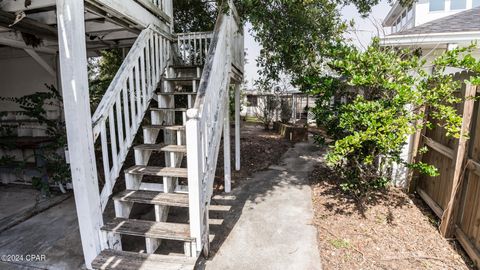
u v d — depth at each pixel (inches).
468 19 175.6
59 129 156.2
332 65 135.1
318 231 117.1
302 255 100.6
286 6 150.9
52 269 95.6
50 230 122.9
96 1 93.0
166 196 101.4
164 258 87.0
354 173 145.1
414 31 162.9
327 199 151.0
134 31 138.9
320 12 184.5
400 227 118.3
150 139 125.1
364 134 114.5
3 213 140.5
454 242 106.0
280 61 218.4
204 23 253.9
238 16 158.7
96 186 91.0
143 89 121.3
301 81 151.5
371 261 95.5
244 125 544.1
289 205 145.5
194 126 82.0
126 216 104.7
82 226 89.0
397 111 121.5
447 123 107.7
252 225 124.3
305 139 354.3
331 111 145.7
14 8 97.5
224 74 127.9
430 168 119.0
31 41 141.7
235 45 159.2
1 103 213.6
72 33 80.0
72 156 85.1
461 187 103.8
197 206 86.0
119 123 102.3
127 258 87.5
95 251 90.0
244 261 98.1
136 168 110.6
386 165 152.5
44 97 153.6
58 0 78.7
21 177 185.6
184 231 91.0
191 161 83.9
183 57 177.3
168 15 156.1
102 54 249.3
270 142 342.6
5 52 203.8
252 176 201.5
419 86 117.4
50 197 161.6
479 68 99.7
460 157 103.3
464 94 103.7
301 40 177.6
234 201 153.1
